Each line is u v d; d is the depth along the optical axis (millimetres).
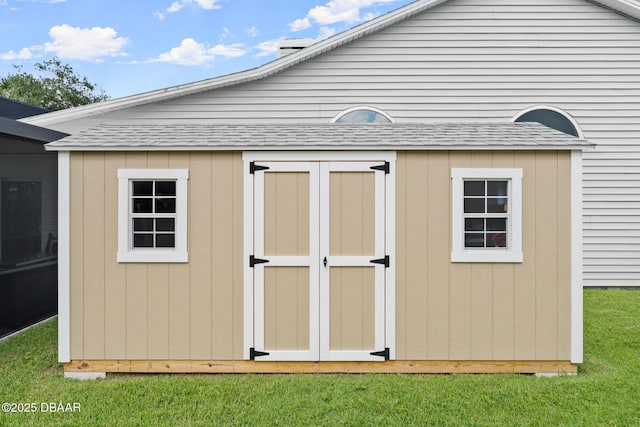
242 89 8875
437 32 8766
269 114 8875
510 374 4398
